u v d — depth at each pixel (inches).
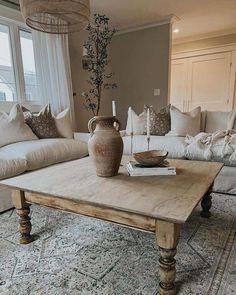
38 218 68.6
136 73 184.1
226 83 202.4
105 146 51.0
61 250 52.9
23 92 130.1
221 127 114.5
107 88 190.5
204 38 204.8
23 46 130.0
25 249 53.5
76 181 51.0
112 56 192.9
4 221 68.0
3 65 121.2
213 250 51.4
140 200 39.8
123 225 40.2
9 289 41.6
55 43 138.5
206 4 141.4
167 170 54.0
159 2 137.7
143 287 41.3
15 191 52.9
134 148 102.7
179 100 228.2
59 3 66.2
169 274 37.4
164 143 98.3
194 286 41.1
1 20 118.3
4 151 84.3
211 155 85.6
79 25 82.5
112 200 40.0
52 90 138.4
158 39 169.3
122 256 50.3
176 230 35.6
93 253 51.6
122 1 135.9
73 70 162.7
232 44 193.6
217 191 86.0
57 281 43.2
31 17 72.7
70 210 46.4
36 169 84.0
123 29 180.7
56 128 113.1
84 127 176.6
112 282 42.6
